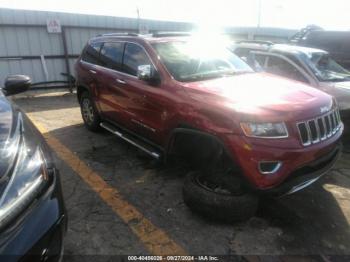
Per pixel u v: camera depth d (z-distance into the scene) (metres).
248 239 2.95
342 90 5.24
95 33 10.37
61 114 7.31
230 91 3.29
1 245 1.70
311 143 3.01
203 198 3.03
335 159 3.41
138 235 2.97
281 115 2.88
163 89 3.66
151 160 4.60
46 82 9.64
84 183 3.94
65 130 6.05
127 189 3.80
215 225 3.13
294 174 2.92
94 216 3.25
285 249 2.83
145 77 3.78
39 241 1.89
